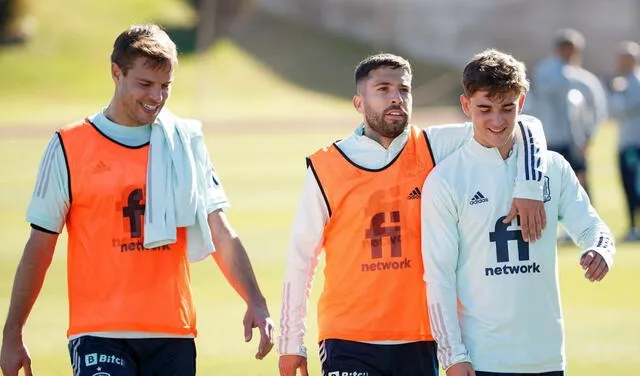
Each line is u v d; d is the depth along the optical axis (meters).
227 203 19.77
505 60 18.33
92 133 18.77
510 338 18.38
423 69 196.00
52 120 135.25
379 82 19.22
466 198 18.66
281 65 184.12
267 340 18.92
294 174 79.19
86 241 18.53
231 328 33.25
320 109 156.75
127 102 18.44
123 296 18.34
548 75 53.34
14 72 169.38
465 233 18.70
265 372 27.97
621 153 52.31
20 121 133.38
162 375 18.55
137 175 18.64
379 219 19.25
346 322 19.22
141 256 18.50
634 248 48.34
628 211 52.12
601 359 28.98
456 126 19.95
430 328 19.09
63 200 18.66
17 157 94.50
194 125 19.44
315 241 19.58
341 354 19.14
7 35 179.50
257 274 41.78
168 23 191.50
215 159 91.81
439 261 18.59
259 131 121.62
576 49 53.50
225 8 192.62
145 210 18.55
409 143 19.70
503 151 18.95
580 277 41.09
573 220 19.12
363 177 19.36
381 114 19.20
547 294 18.61
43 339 31.80
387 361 19.08
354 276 19.25
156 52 18.19
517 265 18.52
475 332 18.52
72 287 18.67
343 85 178.25
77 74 171.00
